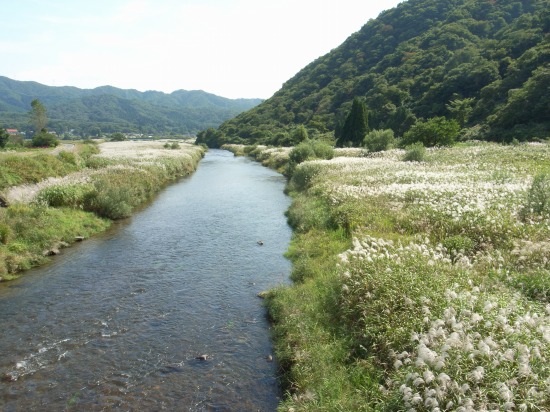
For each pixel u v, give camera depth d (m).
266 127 96.69
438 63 81.50
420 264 7.91
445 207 12.64
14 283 11.23
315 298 8.98
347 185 18.92
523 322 5.45
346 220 13.73
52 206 17.00
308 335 7.50
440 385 4.55
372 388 5.54
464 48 77.12
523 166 20.98
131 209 20.72
